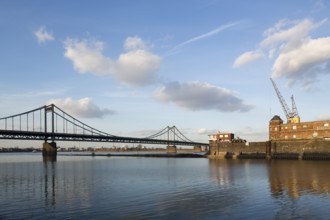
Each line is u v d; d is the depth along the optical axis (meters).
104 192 49.47
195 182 61.16
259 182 59.25
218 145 192.88
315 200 40.81
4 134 191.12
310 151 144.75
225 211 35.84
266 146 162.38
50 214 35.41
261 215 33.88
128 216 34.28
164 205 39.22
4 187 56.66
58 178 71.44
